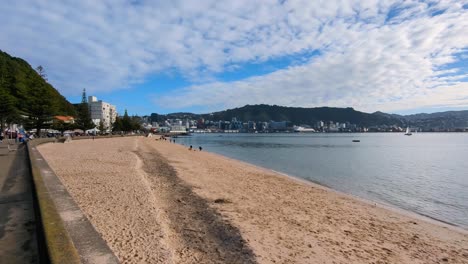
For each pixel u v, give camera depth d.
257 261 6.35
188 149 56.62
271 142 104.00
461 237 9.86
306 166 32.38
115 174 14.55
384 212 12.69
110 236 6.36
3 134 49.12
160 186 13.70
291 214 10.73
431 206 15.02
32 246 4.25
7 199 6.98
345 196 15.96
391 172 27.58
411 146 74.50
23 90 64.81
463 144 84.00
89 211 7.95
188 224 8.34
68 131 85.88
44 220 4.23
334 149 63.91
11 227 5.03
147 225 7.20
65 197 6.05
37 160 13.12
